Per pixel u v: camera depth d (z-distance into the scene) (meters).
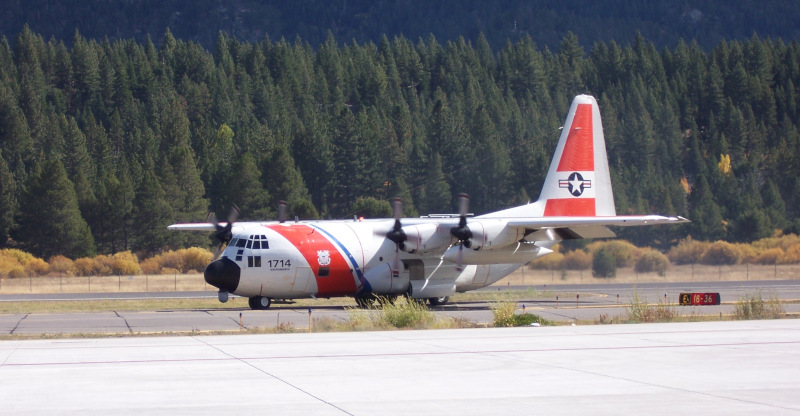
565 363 64.88
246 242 131.38
